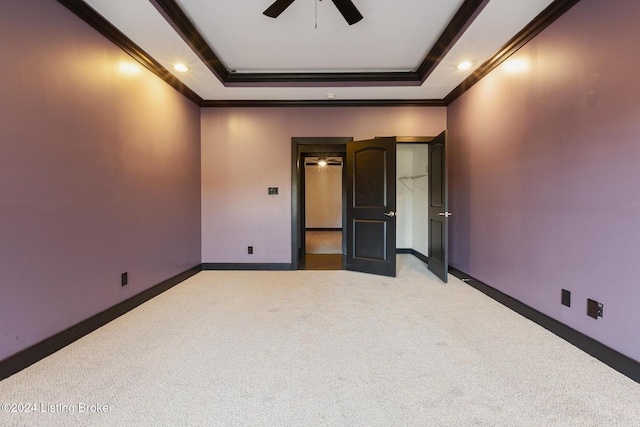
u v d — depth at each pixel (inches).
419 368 71.1
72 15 84.2
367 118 168.6
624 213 68.5
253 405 58.4
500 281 117.0
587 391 62.2
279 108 169.3
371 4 94.6
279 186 170.6
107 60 98.0
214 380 66.5
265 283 144.1
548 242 92.0
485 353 78.0
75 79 85.8
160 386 64.2
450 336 87.7
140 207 116.0
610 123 71.6
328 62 135.1
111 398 60.2
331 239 316.8
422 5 95.2
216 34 112.3
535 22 93.4
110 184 100.0
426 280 148.8
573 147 82.4
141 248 116.5
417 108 167.9
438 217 153.1
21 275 71.2
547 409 56.8
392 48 122.4
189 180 156.6
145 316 103.0
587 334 78.4
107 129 98.6
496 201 119.5
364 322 97.7
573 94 82.0
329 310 108.5
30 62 72.9
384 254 157.9
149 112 121.3
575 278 82.0
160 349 80.2
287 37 114.2
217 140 169.6
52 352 77.9
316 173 412.2
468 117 141.9
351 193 169.2
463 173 147.6
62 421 53.7
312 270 171.5
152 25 96.2
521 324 96.0
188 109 155.1
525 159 102.3
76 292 86.6
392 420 54.4
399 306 112.3
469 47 109.7
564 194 85.7
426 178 192.5
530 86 99.2
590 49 76.6
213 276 157.8
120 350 79.7
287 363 73.4
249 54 127.6
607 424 52.9
